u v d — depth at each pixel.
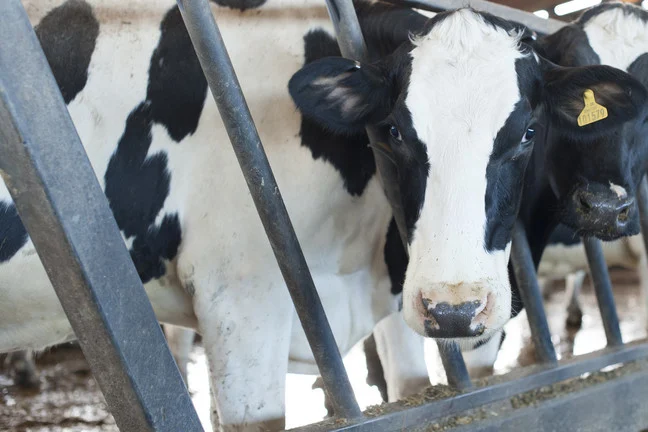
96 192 1.32
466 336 1.89
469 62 2.17
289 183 2.50
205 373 5.37
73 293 1.32
